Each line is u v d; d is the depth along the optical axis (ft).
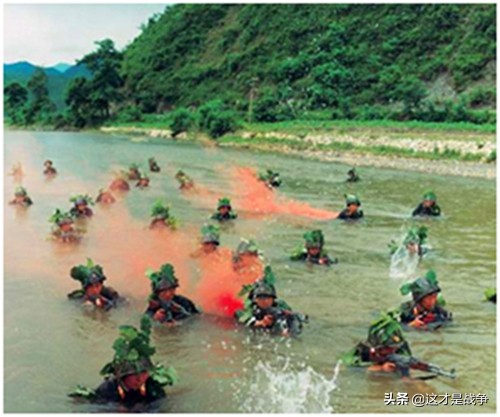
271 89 275.59
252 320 37.65
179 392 30.07
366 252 56.08
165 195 86.07
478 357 34.35
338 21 288.71
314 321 39.17
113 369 28.91
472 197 90.68
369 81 250.57
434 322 38.75
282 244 58.39
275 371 32.32
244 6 355.15
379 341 32.35
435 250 57.31
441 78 241.35
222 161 140.77
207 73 319.68
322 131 178.60
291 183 103.19
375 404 29.17
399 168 129.59
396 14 272.51
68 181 100.63
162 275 38.96
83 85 327.06
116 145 193.06
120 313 40.47
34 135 257.55
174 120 243.40
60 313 40.52
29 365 33.24
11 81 378.53
